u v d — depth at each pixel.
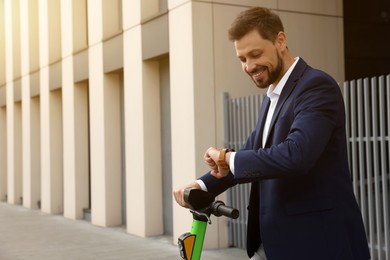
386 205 5.67
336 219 1.91
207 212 2.04
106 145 10.71
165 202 9.41
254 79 2.01
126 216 10.33
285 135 1.96
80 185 12.44
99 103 10.86
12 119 17.55
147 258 7.59
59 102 14.09
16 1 17.36
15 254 8.37
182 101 8.04
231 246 7.88
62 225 11.55
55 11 13.92
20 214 14.20
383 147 5.67
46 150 14.24
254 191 2.13
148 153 9.33
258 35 1.93
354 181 6.03
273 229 1.96
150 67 9.34
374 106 5.74
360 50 10.07
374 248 5.86
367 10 10.19
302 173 1.81
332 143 1.94
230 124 7.87
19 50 17.27
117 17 10.75
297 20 8.48
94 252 8.22
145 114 9.30
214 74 7.92
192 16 7.80
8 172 17.97
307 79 1.95
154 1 9.31
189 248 2.04
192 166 7.85
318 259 1.89
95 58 11.01
